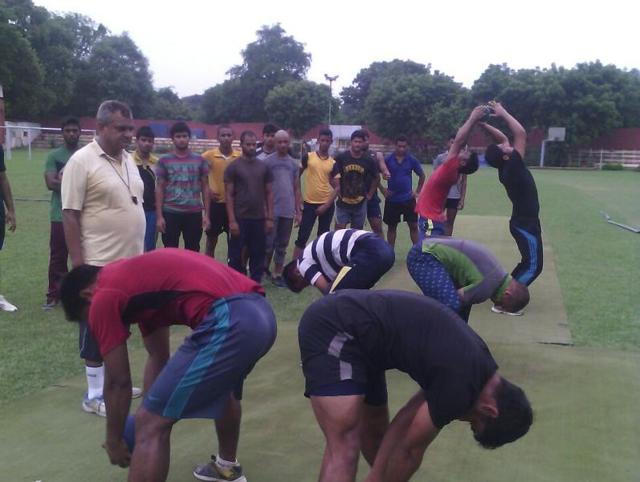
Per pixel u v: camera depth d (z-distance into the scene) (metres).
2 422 4.25
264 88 69.94
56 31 56.59
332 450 2.81
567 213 15.92
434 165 9.29
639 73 55.56
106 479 3.60
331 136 8.62
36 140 45.56
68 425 4.23
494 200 18.80
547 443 4.03
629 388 4.88
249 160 7.44
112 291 2.98
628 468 3.75
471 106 46.91
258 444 3.99
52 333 6.02
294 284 4.46
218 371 2.94
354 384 2.81
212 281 3.04
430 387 2.71
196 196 7.36
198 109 77.56
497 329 6.30
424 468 3.72
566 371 5.21
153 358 3.64
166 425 2.98
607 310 7.00
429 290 4.34
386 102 49.28
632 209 17.22
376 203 9.48
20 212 13.55
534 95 44.31
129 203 4.51
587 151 45.31
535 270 5.88
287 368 5.24
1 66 47.31
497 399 2.69
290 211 8.26
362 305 2.85
